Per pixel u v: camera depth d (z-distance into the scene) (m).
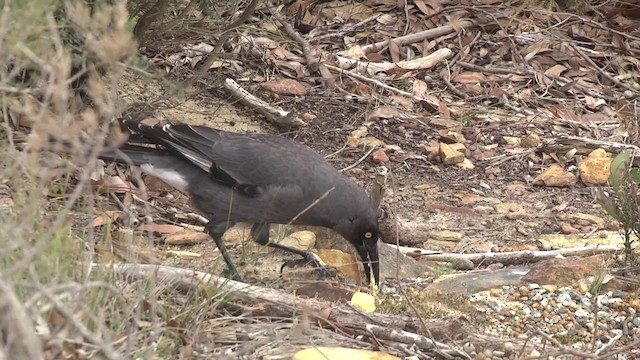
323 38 16.56
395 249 11.12
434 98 15.56
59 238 7.30
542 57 16.62
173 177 10.62
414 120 15.02
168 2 12.37
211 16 14.45
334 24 16.86
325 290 9.98
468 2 17.44
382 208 11.62
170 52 15.05
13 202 8.43
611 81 16.31
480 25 17.09
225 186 10.42
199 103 14.55
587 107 15.65
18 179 8.23
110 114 6.64
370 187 13.25
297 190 10.34
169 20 13.83
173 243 11.15
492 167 14.07
